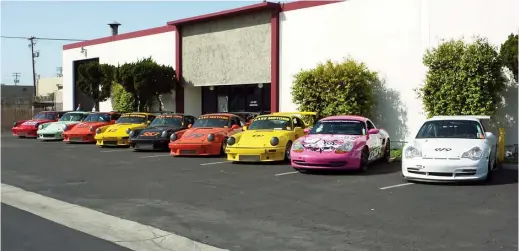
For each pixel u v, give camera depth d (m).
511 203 7.88
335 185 9.76
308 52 18.55
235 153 13.03
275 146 12.79
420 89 14.26
